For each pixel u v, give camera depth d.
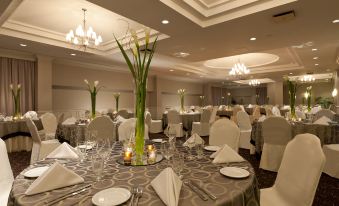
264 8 3.38
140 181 1.33
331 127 3.65
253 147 4.69
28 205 1.03
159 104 11.51
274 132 3.54
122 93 9.73
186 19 3.72
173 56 6.68
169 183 1.08
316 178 1.33
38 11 4.06
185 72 10.47
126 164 1.65
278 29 4.22
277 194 1.72
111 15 4.24
